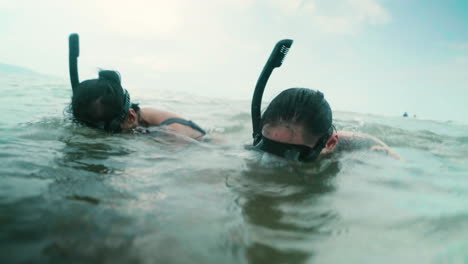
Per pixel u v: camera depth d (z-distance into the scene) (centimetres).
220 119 362
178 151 152
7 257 56
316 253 66
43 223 68
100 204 80
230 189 100
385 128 357
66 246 61
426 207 93
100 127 191
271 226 77
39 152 129
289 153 136
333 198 98
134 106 214
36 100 358
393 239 73
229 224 75
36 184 91
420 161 179
